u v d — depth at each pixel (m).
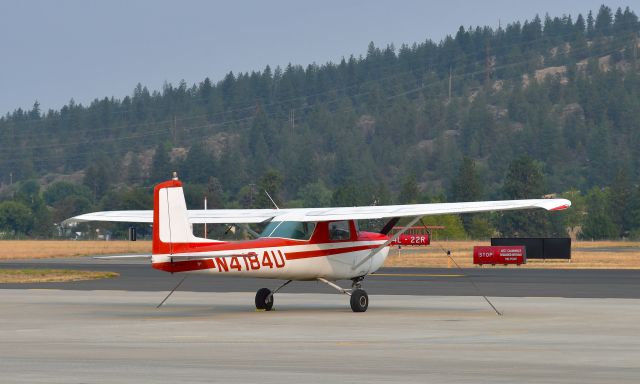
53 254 138.75
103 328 35.47
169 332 34.09
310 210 42.12
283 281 65.44
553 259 111.75
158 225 38.16
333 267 42.97
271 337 32.44
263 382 22.73
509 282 66.88
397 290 58.03
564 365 25.67
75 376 23.62
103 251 155.25
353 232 43.84
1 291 57.28
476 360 26.64
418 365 25.59
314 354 27.89
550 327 35.81
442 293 55.34
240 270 39.97
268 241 40.88
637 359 26.88
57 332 34.19
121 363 25.94
